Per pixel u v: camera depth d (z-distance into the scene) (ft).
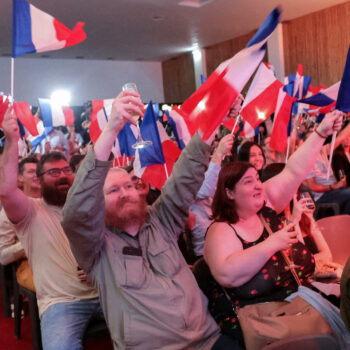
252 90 9.02
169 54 43.91
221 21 31.86
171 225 6.72
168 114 10.60
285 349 4.63
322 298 5.75
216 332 6.30
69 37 6.35
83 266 6.07
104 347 10.10
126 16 29.12
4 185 7.26
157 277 6.12
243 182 6.69
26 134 14.38
